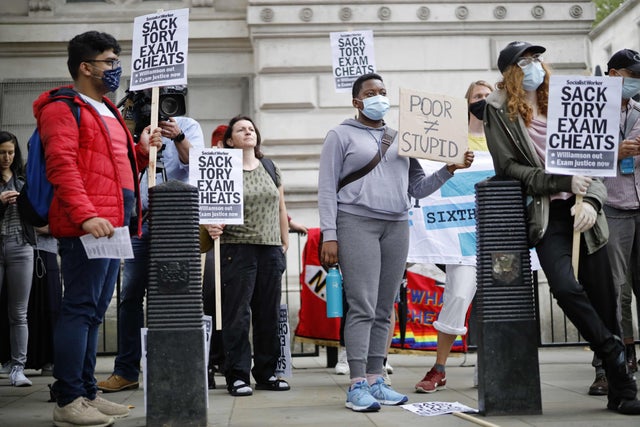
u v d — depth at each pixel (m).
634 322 8.97
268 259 5.65
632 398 4.22
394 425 4.01
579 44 10.12
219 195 5.17
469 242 5.64
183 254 4.06
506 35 10.10
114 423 4.22
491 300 4.22
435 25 10.00
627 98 5.23
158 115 5.15
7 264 6.33
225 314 5.51
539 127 4.44
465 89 10.04
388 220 4.75
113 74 4.27
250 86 10.41
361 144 4.69
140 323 5.71
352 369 4.63
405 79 9.98
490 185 4.26
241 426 4.09
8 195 6.22
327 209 4.65
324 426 4.02
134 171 4.43
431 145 4.61
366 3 9.96
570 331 8.94
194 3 10.37
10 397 5.53
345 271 4.67
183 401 3.99
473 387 5.65
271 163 5.93
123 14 10.26
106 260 4.12
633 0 13.02
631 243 5.45
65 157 3.92
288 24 9.91
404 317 7.00
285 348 5.97
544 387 5.47
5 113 10.18
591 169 4.18
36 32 10.16
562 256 4.21
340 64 7.26
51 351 6.66
